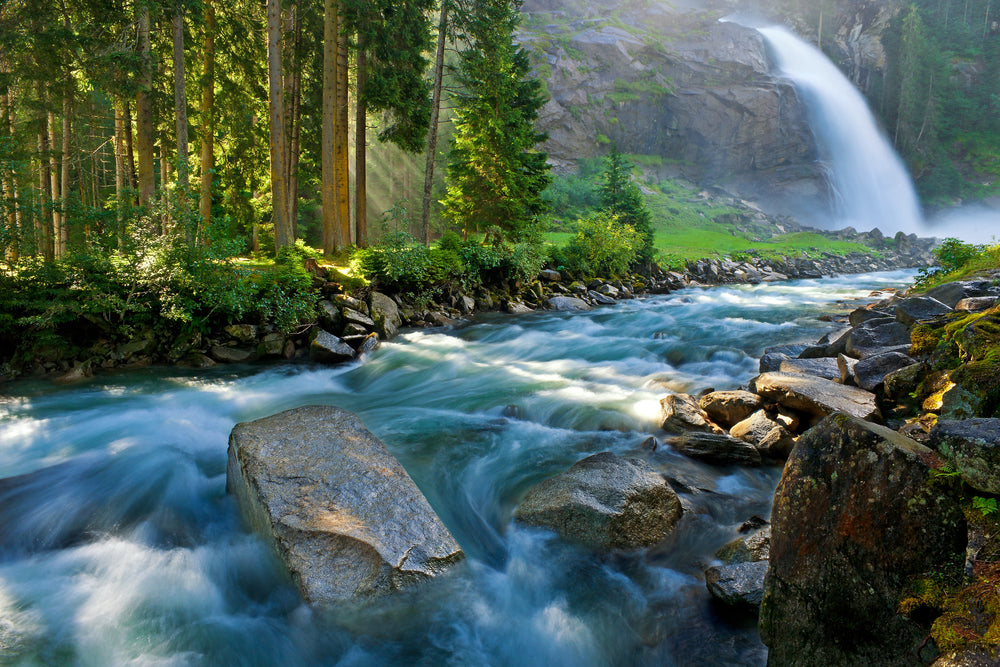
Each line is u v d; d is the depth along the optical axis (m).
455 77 24.81
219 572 4.86
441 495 6.13
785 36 95.94
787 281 35.34
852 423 3.11
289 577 4.36
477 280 21.39
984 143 85.12
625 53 82.06
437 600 4.41
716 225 64.75
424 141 25.94
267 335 13.18
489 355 13.71
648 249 32.22
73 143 22.08
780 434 6.72
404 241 18.09
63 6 17.59
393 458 5.52
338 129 21.55
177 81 16.34
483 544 5.37
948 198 80.56
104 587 4.62
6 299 11.04
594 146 77.38
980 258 13.58
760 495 6.06
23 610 4.30
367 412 9.15
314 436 5.80
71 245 12.62
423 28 23.58
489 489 6.28
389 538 4.51
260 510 4.88
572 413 8.56
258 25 24.33
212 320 12.93
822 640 3.03
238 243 13.03
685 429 7.54
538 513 5.45
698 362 12.05
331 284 15.07
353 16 20.25
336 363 12.91
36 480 6.38
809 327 15.89
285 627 4.23
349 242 21.88
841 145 81.38
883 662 2.76
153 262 12.12
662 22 96.19
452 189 24.45
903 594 2.73
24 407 9.24
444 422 8.43
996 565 2.45
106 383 10.77
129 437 7.81
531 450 7.26
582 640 4.18
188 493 6.15
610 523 5.11
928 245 55.81
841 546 3.01
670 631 4.16
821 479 3.15
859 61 95.19
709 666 3.83
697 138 81.62
